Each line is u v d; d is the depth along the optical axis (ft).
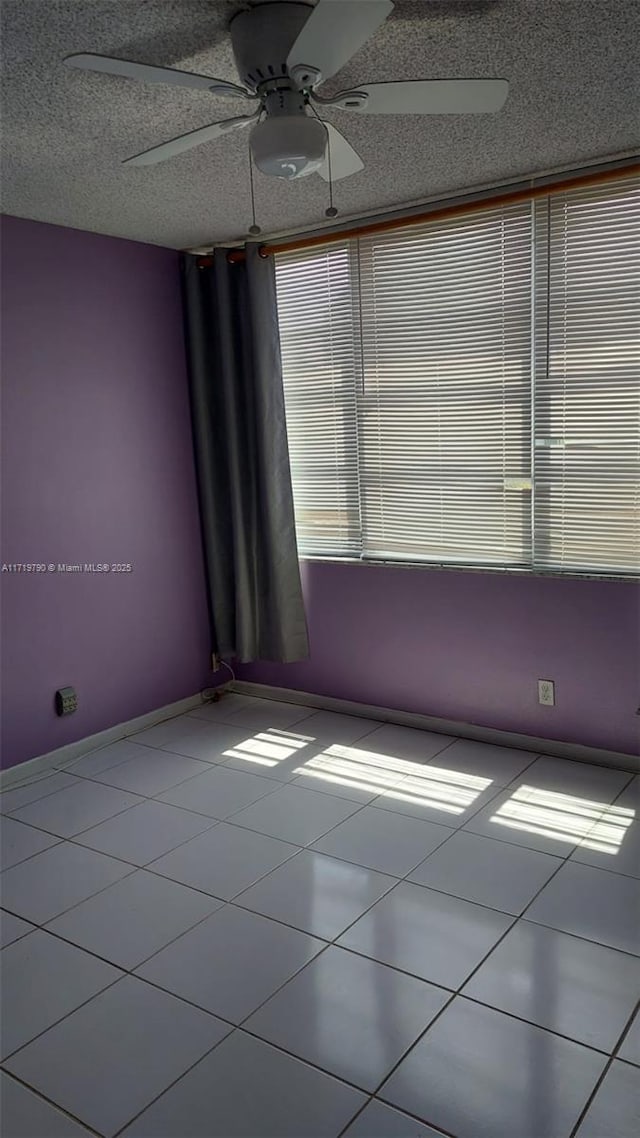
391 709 12.76
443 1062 5.93
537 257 10.32
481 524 11.47
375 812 9.82
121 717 12.71
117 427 12.29
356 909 7.84
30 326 10.98
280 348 12.53
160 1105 5.68
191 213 10.87
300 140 6.12
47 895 8.31
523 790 10.19
